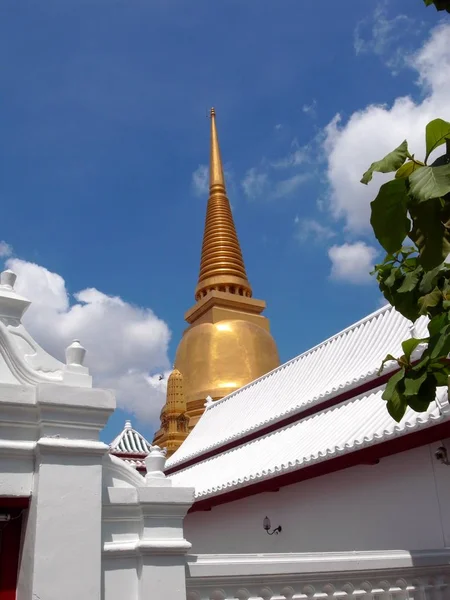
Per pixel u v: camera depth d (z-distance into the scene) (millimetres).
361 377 17984
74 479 6180
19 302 6957
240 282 46312
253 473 17844
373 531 14641
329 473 16250
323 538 16156
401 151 4406
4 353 6633
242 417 25953
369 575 8391
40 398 6258
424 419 12500
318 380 22578
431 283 5555
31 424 6367
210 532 21188
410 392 5418
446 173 3965
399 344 19547
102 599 6180
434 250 4352
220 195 51406
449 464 13062
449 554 9430
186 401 40688
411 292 5789
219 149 54156
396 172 4574
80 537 6023
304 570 7746
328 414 18922
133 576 6438
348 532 15375
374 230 4441
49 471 6090
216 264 47344
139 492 6660
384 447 13688
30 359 6805
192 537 22203
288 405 22828
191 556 7055
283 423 21109
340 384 18766
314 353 24453
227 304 44531
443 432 12383
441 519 12961
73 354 6871
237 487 18203
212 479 21000
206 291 46688
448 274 5559
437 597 9078
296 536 17156
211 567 7047
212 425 28312
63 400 6344
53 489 6051
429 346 5227
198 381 40719
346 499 15719
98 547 6094
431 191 3908
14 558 6414
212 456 24922
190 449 27453
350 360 21641
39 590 5688
